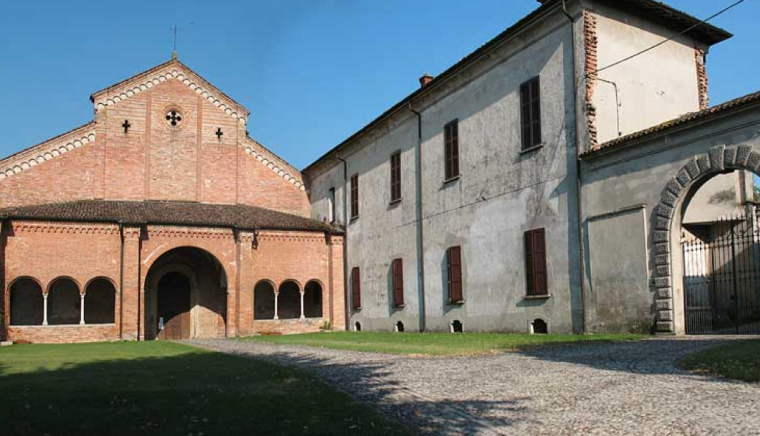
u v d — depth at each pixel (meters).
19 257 30.64
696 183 16.17
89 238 31.89
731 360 10.32
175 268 37.53
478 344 17.52
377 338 24.77
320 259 37.28
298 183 42.31
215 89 40.03
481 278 24.09
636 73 20.66
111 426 7.59
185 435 7.06
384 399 9.23
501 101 23.27
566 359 12.69
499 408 8.15
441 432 7.10
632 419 7.14
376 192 33.34
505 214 22.84
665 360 11.45
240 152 40.38
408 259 29.75
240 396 9.55
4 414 8.32
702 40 22.80
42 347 25.62
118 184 37.09
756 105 14.55
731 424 6.71
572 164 19.77
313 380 11.35
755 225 19.70
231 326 34.25
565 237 19.97
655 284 16.86
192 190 38.78
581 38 19.67
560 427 7.00
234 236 35.03
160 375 12.80
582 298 19.17
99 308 35.50
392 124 31.44
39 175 35.28
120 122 37.56
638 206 17.44
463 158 25.52
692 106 22.06
